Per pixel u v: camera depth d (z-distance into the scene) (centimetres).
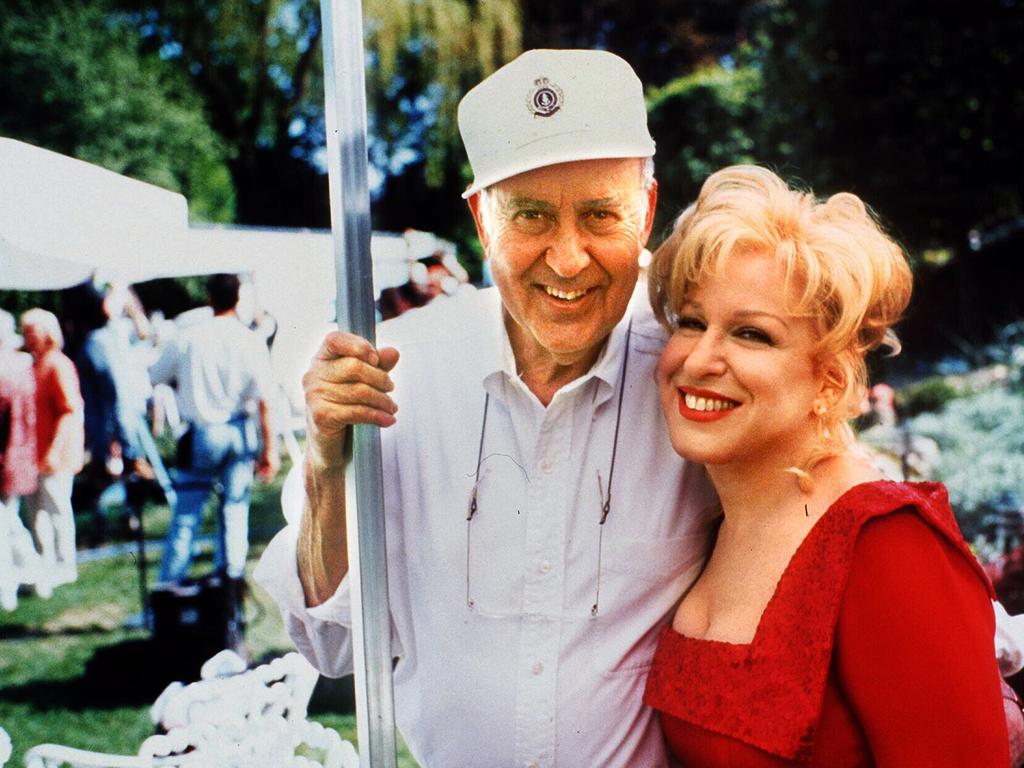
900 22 1028
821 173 1071
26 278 451
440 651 160
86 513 676
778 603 136
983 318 1084
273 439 526
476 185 147
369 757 139
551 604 154
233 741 201
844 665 131
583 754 154
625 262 144
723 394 139
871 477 138
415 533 162
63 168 407
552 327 146
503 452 157
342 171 132
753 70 1203
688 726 142
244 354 516
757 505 144
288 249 542
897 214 1075
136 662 465
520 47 1133
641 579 155
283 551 163
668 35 1498
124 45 1162
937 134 1038
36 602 555
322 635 168
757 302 136
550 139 138
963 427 661
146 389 561
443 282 719
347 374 133
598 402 156
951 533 130
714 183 145
